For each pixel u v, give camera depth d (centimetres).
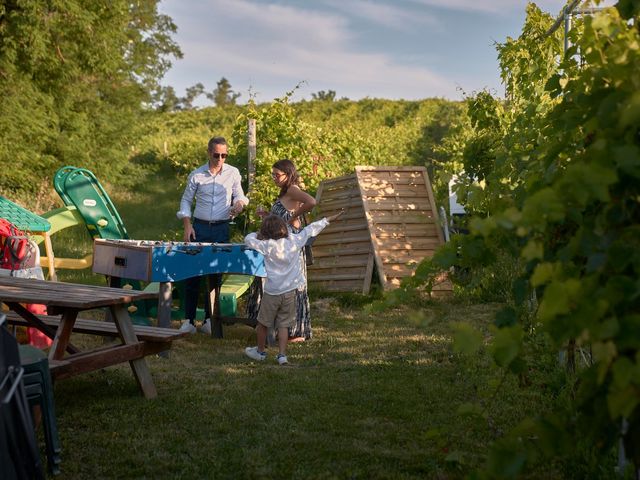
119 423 438
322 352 656
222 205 779
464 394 504
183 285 784
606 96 242
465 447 395
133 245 648
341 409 470
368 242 1040
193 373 572
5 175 2128
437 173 468
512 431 231
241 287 801
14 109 2073
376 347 673
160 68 3195
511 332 225
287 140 1212
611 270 222
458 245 289
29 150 2177
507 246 273
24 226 852
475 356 609
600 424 221
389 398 495
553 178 272
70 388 520
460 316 827
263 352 625
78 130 2541
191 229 768
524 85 895
